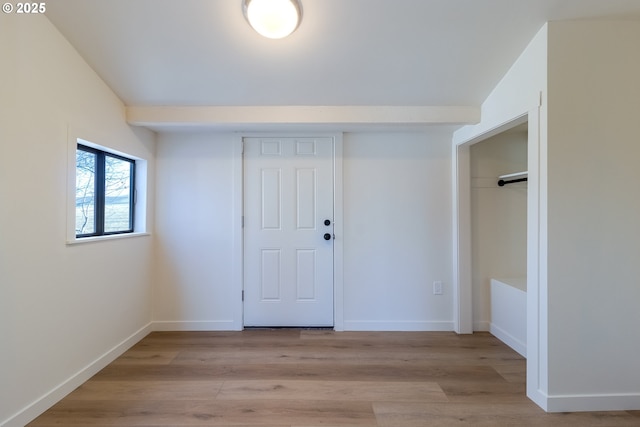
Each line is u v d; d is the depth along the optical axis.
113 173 2.51
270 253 2.96
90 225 2.26
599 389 1.72
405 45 1.88
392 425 1.62
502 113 2.12
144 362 2.29
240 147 2.91
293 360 2.33
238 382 2.02
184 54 1.95
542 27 1.73
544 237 1.74
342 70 2.07
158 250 2.91
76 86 1.92
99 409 1.73
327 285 2.96
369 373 2.14
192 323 2.92
